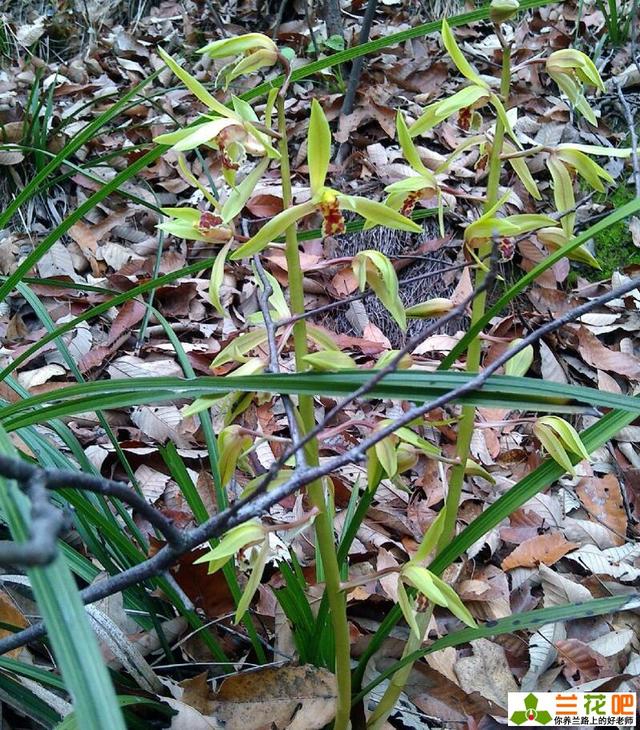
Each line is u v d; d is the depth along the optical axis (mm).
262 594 2240
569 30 4926
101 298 3523
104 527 1840
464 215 3791
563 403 1387
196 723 1700
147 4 5445
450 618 2396
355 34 4707
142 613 2068
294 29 4980
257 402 1526
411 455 1613
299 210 1350
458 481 1724
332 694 1812
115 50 5012
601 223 1396
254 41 1323
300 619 1851
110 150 4227
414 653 1655
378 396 1410
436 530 1466
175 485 2729
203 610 2105
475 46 4816
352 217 3750
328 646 1934
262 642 2115
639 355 3459
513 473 2979
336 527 2639
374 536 2613
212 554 1346
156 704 1661
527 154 1604
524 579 2541
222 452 1460
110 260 3703
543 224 1573
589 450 1642
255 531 1369
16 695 1590
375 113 4207
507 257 1624
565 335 3473
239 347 1500
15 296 3543
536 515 2766
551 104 4402
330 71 4523
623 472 2949
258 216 3744
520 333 3449
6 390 2936
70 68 4727
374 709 1970
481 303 1660
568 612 1575
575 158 1585
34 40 4895
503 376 1408
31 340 3332
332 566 1484
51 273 3635
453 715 2020
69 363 2363
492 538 2646
